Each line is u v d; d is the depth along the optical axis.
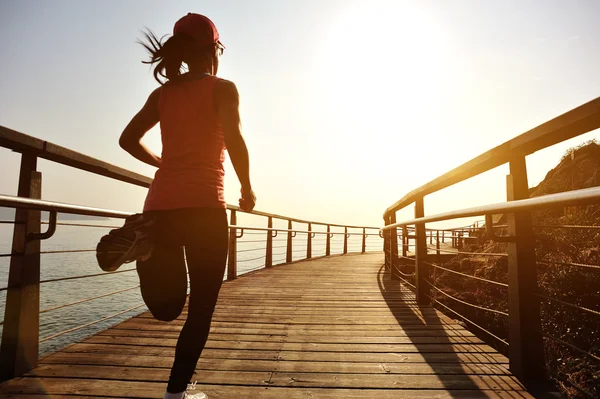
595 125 1.50
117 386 1.97
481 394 1.90
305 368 2.29
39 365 2.24
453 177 2.86
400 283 5.94
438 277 6.98
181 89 1.52
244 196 1.48
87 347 2.61
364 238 15.60
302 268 8.29
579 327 3.46
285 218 9.21
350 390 1.97
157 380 2.05
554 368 3.09
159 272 1.55
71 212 2.16
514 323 2.09
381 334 3.05
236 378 2.13
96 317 20.89
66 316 21.16
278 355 2.53
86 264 45.31
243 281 6.12
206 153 1.49
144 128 1.64
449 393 1.92
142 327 3.14
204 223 1.45
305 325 3.34
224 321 3.48
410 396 1.90
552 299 1.86
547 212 7.50
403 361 2.41
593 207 5.55
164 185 1.47
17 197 1.70
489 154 2.15
